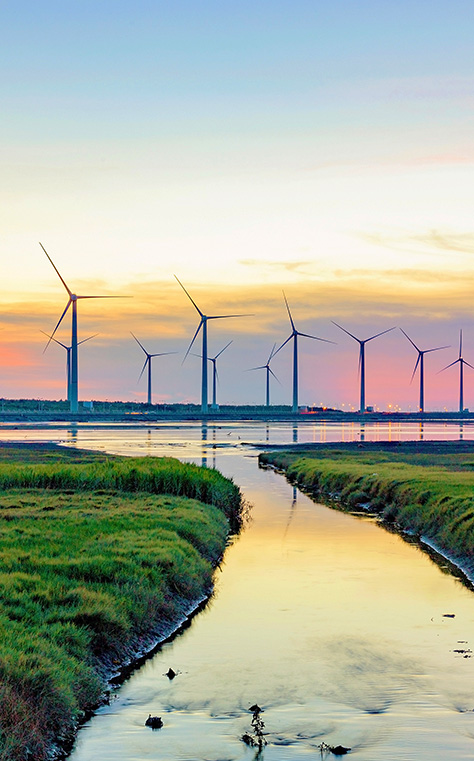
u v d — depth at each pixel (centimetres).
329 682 2080
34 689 1752
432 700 1959
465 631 2558
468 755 1644
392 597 3020
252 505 6084
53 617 2216
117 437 16838
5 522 3734
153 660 2270
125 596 2523
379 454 10606
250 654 2325
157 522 3869
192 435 18588
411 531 4691
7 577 2483
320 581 3312
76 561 2772
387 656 2302
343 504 6169
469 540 3784
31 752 1611
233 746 1695
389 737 1738
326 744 1698
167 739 1736
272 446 13625
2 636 1936
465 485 5409
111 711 1902
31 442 13712
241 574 3462
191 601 2886
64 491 5341
